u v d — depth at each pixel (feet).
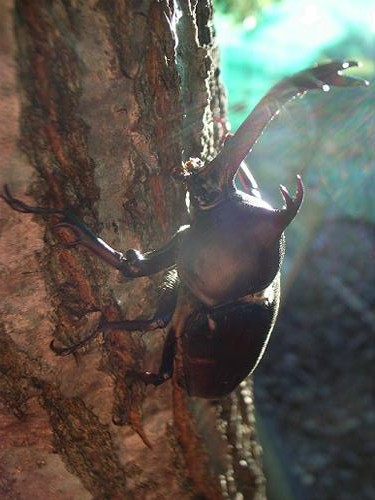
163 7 0.50
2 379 0.52
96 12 0.46
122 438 0.58
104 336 0.55
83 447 0.57
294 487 1.30
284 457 1.36
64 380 0.54
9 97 0.45
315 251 1.91
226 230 0.48
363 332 1.72
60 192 0.49
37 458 0.55
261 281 0.48
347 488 1.34
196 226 0.49
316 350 1.68
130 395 0.57
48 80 0.46
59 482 0.57
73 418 0.56
